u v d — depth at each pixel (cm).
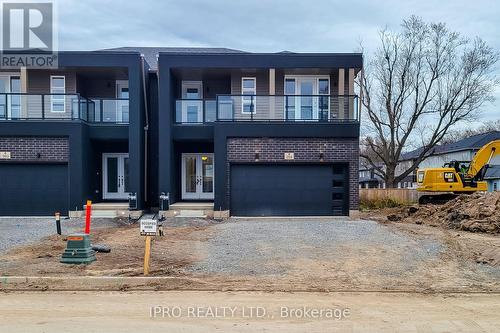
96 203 1806
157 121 1892
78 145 1656
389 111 3522
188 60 1722
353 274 897
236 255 1040
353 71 1783
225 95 1706
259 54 1728
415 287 818
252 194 1705
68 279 817
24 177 1662
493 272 922
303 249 1099
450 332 570
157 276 856
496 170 3472
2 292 766
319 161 1695
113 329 571
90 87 1953
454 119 3416
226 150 1681
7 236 1248
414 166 3591
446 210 1706
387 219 1753
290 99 1741
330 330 574
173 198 1795
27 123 1644
